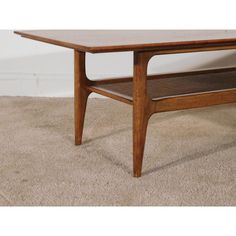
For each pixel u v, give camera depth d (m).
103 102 2.81
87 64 2.92
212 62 2.93
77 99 2.00
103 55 2.91
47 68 2.92
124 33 1.92
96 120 2.43
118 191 1.60
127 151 1.98
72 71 2.92
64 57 2.90
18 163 1.84
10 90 2.94
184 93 1.76
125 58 2.91
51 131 2.25
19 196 1.56
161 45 1.53
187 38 1.70
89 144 2.07
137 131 1.67
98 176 1.72
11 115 2.51
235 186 1.65
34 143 2.07
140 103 1.64
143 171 1.77
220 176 1.73
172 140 2.12
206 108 2.64
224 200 1.54
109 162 1.86
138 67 1.60
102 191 1.60
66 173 1.75
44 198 1.54
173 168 1.80
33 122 2.38
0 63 2.90
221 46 1.71
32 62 2.91
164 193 1.59
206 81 2.01
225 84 1.94
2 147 2.02
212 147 2.03
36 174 1.74
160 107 1.68
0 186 1.63
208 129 2.27
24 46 2.88
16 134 2.19
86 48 1.41
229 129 2.28
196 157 1.92
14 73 2.92
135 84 1.62
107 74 2.93
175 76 2.14
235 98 1.82
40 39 1.71
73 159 1.89
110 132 2.24
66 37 1.70
